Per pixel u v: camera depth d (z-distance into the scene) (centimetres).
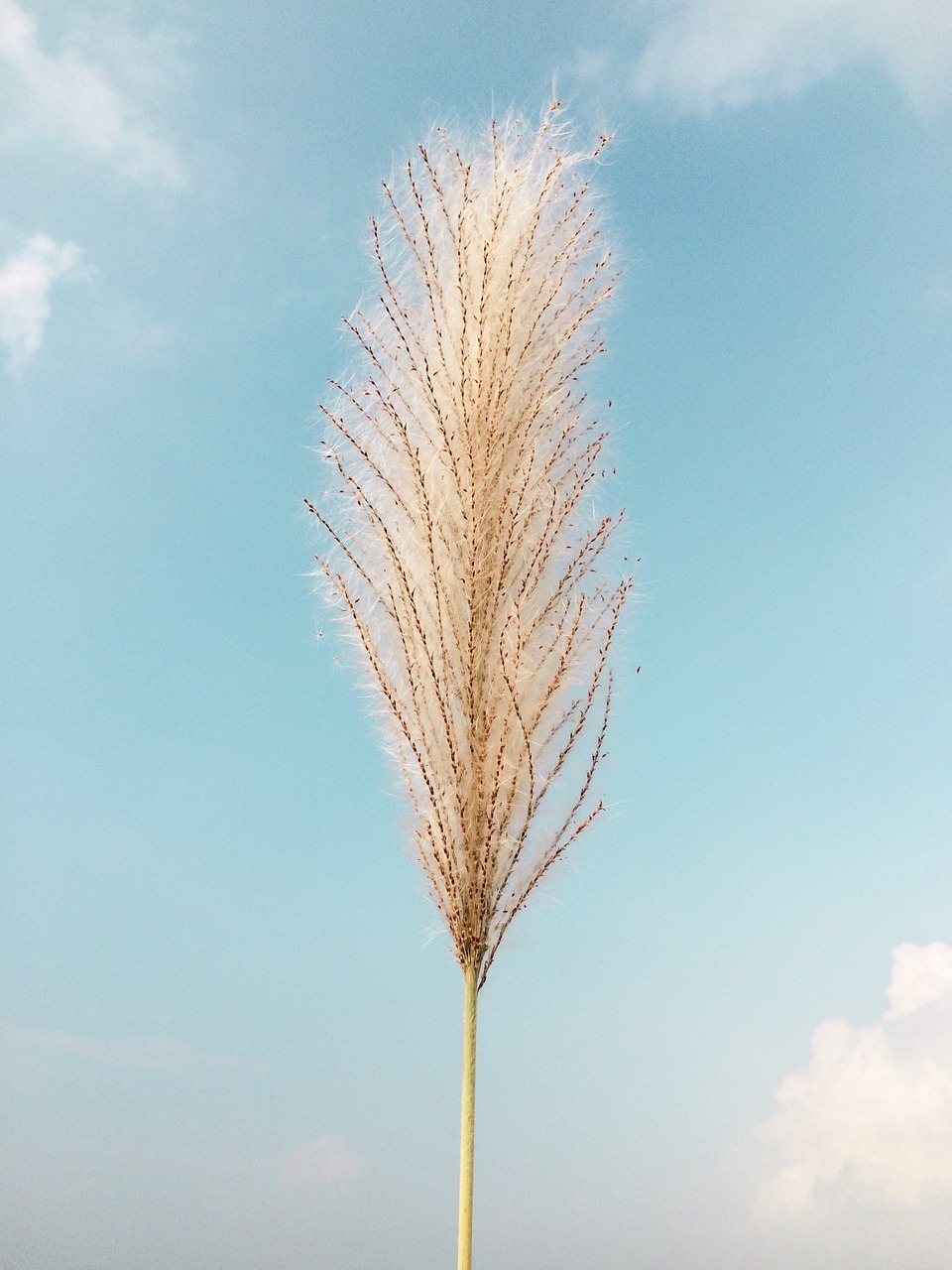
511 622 248
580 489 262
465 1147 236
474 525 252
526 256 264
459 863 246
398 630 259
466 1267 230
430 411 261
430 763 250
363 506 265
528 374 261
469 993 243
